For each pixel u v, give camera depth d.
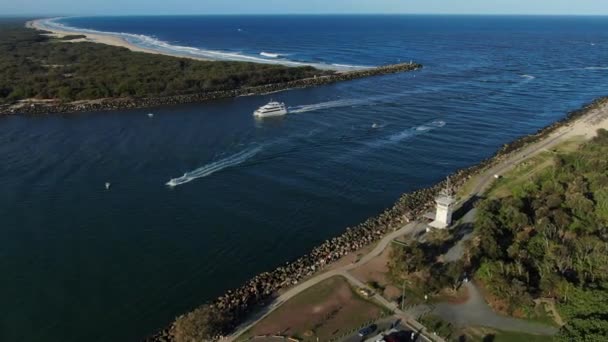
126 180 94.88
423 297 56.66
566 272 58.06
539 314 52.81
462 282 58.94
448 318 53.06
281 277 62.19
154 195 88.62
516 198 76.19
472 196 83.88
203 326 50.03
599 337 43.41
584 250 60.84
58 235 75.06
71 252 70.62
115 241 73.44
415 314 53.84
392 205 85.00
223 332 52.06
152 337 53.00
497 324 51.84
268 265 67.31
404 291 57.50
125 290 62.25
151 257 69.38
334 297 57.22
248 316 54.69
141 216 80.94
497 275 56.69
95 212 82.25
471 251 62.38
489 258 61.47
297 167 102.12
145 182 94.12
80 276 65.12
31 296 61.19
